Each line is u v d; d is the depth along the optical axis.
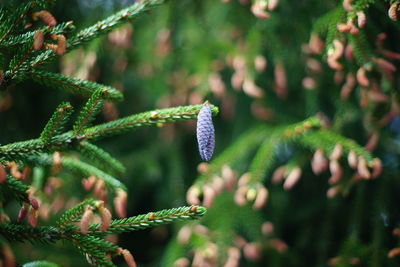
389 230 1.18
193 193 1.16
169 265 1.18
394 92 1.14
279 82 1.25
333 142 1.15
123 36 1.22
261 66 1.23
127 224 0.98
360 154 1.13
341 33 1.09
